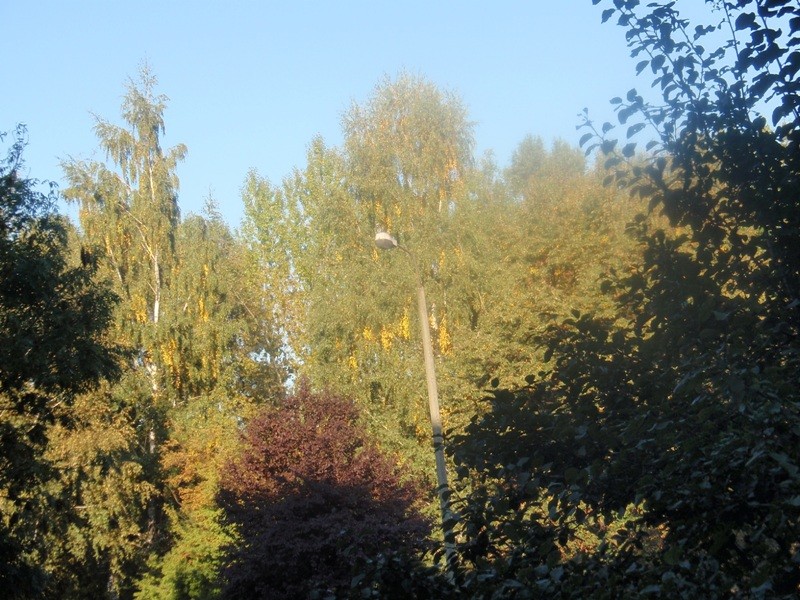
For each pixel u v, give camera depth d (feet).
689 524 12.63
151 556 97.81
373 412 96.27
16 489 52.01
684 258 13.48
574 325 14.40
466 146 106.83
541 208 97.50
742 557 12.34
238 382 129.80
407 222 101.04
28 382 53.36
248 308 132.46
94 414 90.99
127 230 120.78
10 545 50.70
